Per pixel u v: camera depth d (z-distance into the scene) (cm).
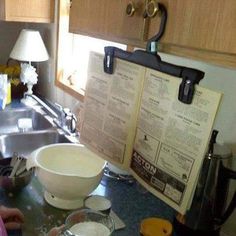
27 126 197
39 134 175
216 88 98
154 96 81
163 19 62
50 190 100
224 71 95
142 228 87
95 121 104
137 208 107
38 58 206
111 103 96
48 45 221
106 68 95
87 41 190
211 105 67
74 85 197
